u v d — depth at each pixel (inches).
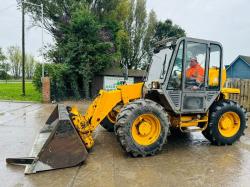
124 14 968.3
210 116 222.5
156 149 194.2
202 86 217.0
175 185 145.1
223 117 227.8
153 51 236.4
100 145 222.5
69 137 169.0
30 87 1051.3
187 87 211.2
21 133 263.0
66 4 792.3
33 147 207.5
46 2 789.2
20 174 157.6
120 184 145.5
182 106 209.6
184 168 170.7
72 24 670.5
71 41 668.7
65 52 668.7
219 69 224.7
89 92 697.0
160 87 209.3
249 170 168.7
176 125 217.8
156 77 220.7
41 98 627.2
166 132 197.2
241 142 240.1
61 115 182.5
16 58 2164.1
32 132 267.7
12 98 631.8
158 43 228.8
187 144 229.9
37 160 162.9
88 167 170.1
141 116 191.0
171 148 216.8
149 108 190.5
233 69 991.6
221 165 177.0
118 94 212.4
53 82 620.1
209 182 149.6
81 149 171.9
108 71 703.7
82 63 651.5
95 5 882.1
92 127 202.8
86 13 684.7
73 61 658.2
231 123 230.8
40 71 636.7
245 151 210.5
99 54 674.2
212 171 165.9
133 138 187.6
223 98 235.6
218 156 196.4
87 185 143.8
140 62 1048.8
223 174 161.3
